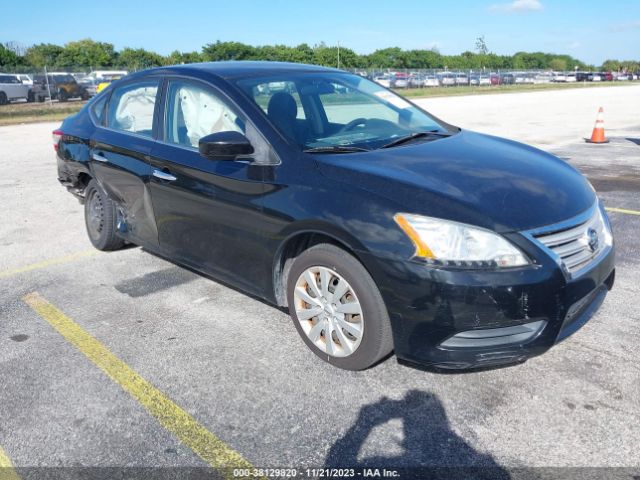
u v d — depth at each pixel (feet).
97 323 12.44
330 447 8.32
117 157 14.56
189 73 13.12
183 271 15.43
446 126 13.80
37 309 13.23
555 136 42.39
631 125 51.06
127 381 10.16
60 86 90.89
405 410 9.08
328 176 9.92
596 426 8.54
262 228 10.76
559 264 8.76
